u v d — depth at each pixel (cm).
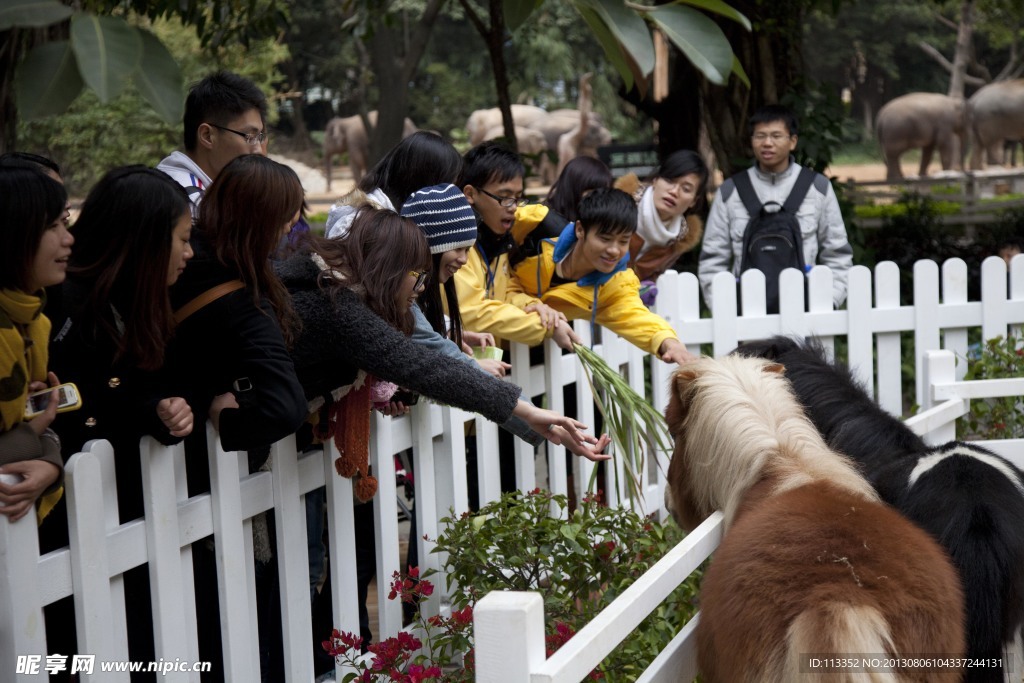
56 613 234
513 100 2997
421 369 252
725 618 220
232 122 332
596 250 355
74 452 242
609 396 342
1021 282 517
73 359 235
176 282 238
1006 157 3228
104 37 159
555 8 2420
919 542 226
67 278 229
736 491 257
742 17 205
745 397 267
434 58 3019
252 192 233
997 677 254
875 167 3347
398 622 310
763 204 530
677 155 464
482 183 343
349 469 274
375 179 323
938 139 2528
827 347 508
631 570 315
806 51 3319
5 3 160
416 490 321
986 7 1228
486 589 297
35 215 203
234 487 259
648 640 301
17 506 206
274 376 232
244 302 235
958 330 519
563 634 273
